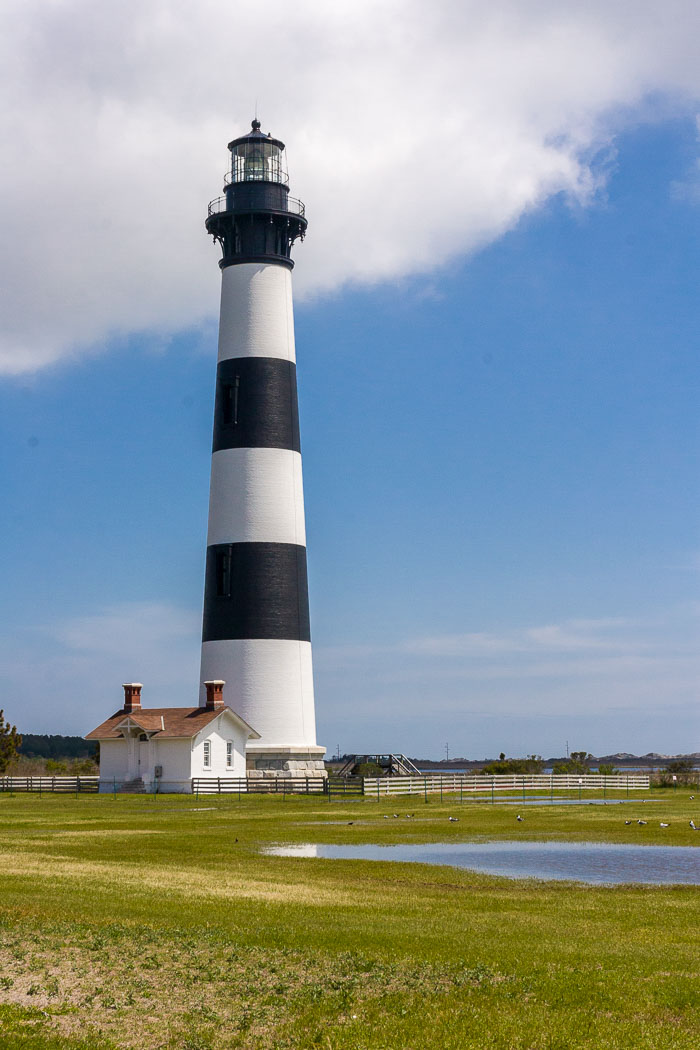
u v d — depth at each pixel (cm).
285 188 7994
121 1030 1639
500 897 2834
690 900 2800
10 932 2197
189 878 3094
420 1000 1767
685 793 8094
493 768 10888
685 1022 1667
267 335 7794
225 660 7619
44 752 18000
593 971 1925
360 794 7238
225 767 7644
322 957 2017
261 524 7612
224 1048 1583
